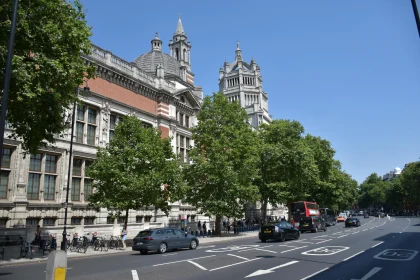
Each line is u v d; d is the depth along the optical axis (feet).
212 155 113.39
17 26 49.70
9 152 81.76
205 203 114.52
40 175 88.17
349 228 155.22
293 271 41.39
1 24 47.70
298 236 96.68
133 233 109.40
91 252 72.08
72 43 57.52
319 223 137.18
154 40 176.24
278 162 151.12
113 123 112.78
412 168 314.35
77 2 61.72
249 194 118.21
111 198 81.41
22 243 63.46
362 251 62.23
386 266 44.98
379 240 84.74
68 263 55.62
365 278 36.76
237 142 119.44
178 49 210.38
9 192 80.02
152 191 83.46
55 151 91.30
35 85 51.47
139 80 122.42
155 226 120.06
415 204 370.73
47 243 71.92
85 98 100.73
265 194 154.20
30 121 55.26
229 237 114.32
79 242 77.30
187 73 175.73
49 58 54.49
